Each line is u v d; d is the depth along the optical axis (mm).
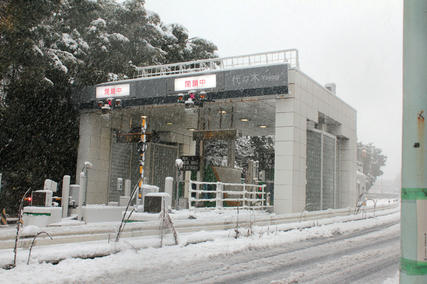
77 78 27719
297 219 18062
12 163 26438
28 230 8828
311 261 9711
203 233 12375
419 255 3131
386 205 33312
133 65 32625
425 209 3148
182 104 22375
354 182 30250
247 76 20609
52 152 27094
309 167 23406
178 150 32469
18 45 22812
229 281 7383
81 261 8016
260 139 50750
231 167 25766
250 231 13461
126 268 7875
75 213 19438
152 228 11273
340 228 17125
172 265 8625
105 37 30016
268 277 7793
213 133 21766
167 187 17562
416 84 3295
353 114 31000
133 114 26844
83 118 26016
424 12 3350
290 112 20422
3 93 26594
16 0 22406
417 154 3217
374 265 9289
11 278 6543
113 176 27422
